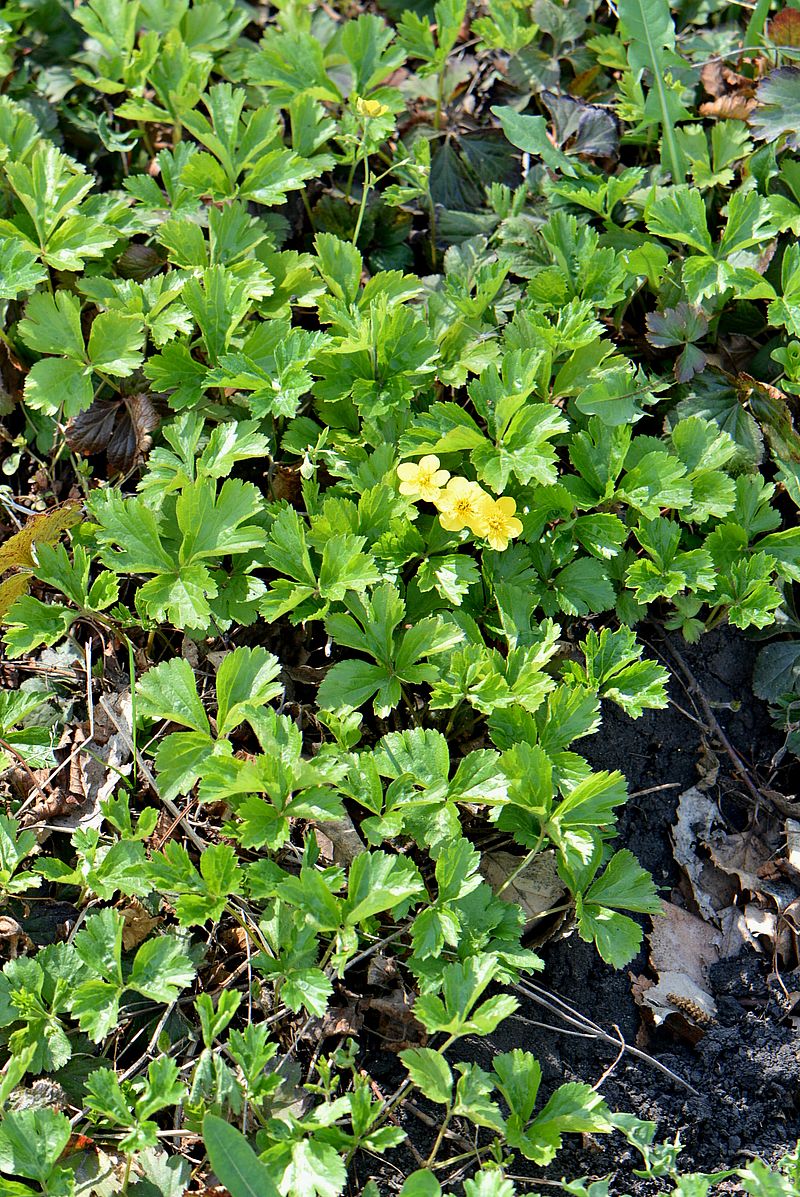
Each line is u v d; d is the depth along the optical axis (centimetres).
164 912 95
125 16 108
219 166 103
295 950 92
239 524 96
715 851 98
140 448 101
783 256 102
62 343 100
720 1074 94
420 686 98
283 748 93
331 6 114
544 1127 90
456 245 106
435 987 91
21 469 104
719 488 98
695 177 104
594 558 98
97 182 107
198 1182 91
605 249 101
